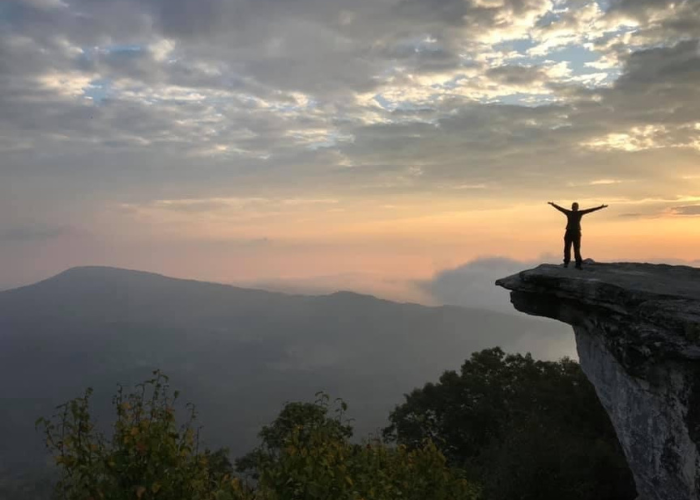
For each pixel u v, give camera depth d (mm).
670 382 13805
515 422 33219
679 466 13859
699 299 13953
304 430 11875
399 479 13070
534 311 19500
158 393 8961
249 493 9578
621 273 17953
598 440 29578
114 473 8070
